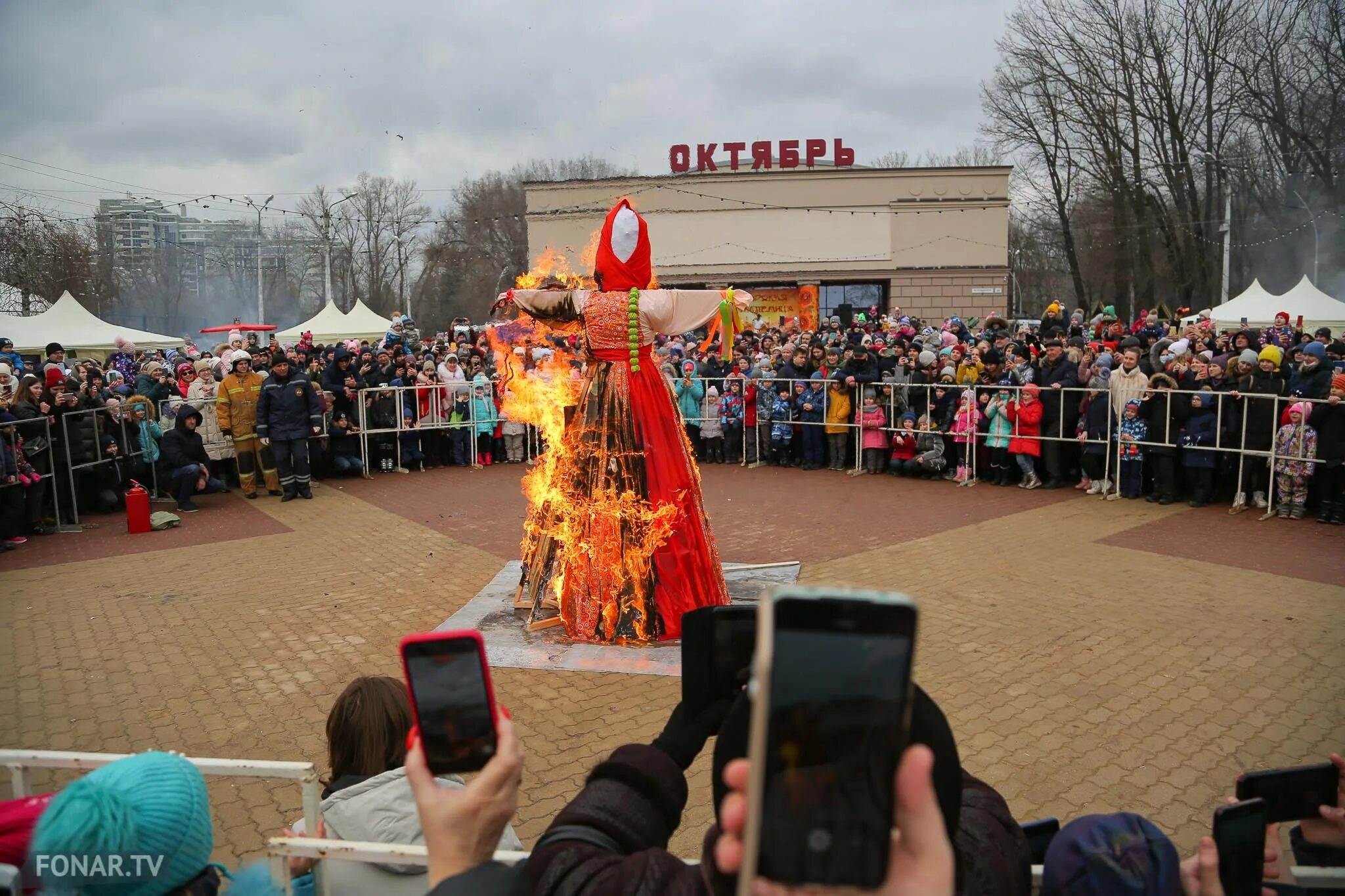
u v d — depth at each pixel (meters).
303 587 7.92
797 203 29.44
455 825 1.22
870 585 7.66
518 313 7.04
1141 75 30.67
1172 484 10.55
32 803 2.00
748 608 1.54
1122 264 33.47
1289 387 10.12
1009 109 35.38
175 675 5.98
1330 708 5.16
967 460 12.31
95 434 11.27
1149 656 5.96
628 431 6.32
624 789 1.41
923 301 29.70
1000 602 7.14
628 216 6.35
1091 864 1.55
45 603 7.60
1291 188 25.88
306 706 5.48
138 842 1.67
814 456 13.84
